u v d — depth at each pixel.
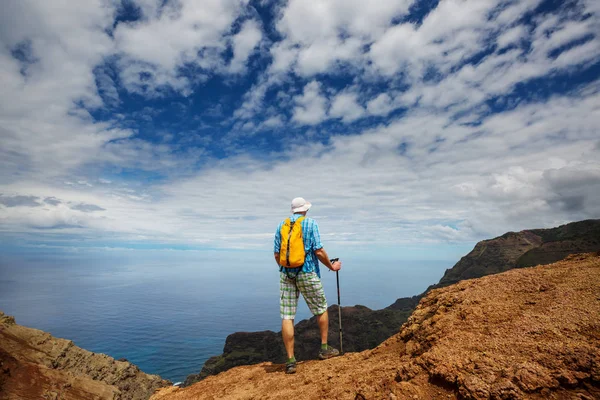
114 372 29.80
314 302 5.22
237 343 88.88
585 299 3.17
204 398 5.21
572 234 113.75
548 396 2.22
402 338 4.55
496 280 4.34
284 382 4.65
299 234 5.06
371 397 2.96
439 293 4.82
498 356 2.68
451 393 2.58
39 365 22.39
